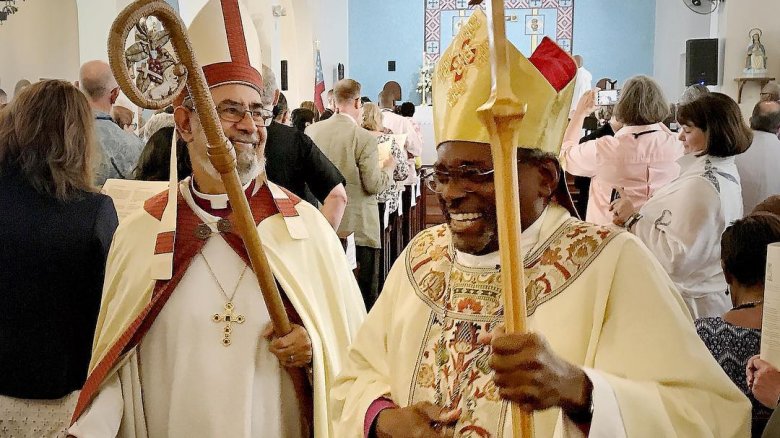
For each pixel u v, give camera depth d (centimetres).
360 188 491
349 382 173
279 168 348
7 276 230
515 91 145
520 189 148
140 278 207
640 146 369
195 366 200
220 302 204
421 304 163
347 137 484
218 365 200
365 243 494
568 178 619
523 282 119
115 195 273
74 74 634
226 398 198
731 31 928
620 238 147
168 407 201
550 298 147
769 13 917
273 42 885
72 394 237
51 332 232
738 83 927
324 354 207
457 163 145
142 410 201
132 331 199
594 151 377
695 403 133
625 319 141
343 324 217
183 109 204
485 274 156
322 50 1463
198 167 209
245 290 206
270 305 192
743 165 420
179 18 159
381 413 153
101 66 356
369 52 1602
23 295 230
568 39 1560
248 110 203
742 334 208
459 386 150
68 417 235
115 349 198
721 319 214
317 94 1317
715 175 295
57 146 232
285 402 207
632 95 371
